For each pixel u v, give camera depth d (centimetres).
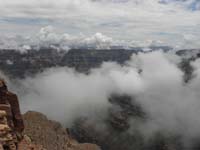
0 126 8988
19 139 10600
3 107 10069
